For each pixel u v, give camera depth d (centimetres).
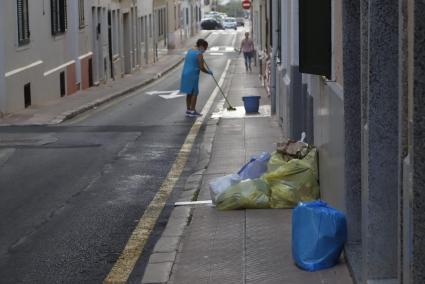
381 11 606
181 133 1838
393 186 626
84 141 1708
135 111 2447
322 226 751
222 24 9900
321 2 866
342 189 776
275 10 1944
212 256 823
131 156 1511
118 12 4312
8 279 791
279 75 1845
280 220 938
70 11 3238
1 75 2244
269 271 757
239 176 1082
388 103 618
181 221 988
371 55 612
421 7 462
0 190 1207
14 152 1565
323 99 941
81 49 3391
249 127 1856
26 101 2503
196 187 1195
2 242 923
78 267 827
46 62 2792
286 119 1585
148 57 5366
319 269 745
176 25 7144
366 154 636
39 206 1098
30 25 2562
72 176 1311
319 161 995
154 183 1253
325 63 871
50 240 927
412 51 476
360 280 675
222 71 4659
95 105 2680
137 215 1045
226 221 954
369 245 634
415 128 470
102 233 956
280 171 1005
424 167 471
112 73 4088
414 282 479
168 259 824
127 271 812
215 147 1569
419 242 477
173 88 3603
